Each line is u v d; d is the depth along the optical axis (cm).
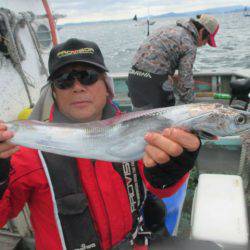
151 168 64
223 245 78
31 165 72
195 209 88
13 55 161
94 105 75
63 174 71
